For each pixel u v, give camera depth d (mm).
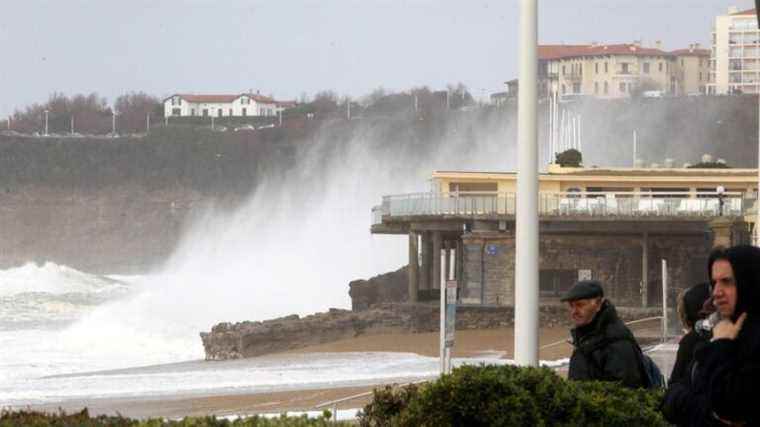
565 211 178250
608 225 178500
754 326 24453
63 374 139500
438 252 188500
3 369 153125
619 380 38688
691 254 179375
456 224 186250
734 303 24672
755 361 24203
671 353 103438
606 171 187125
